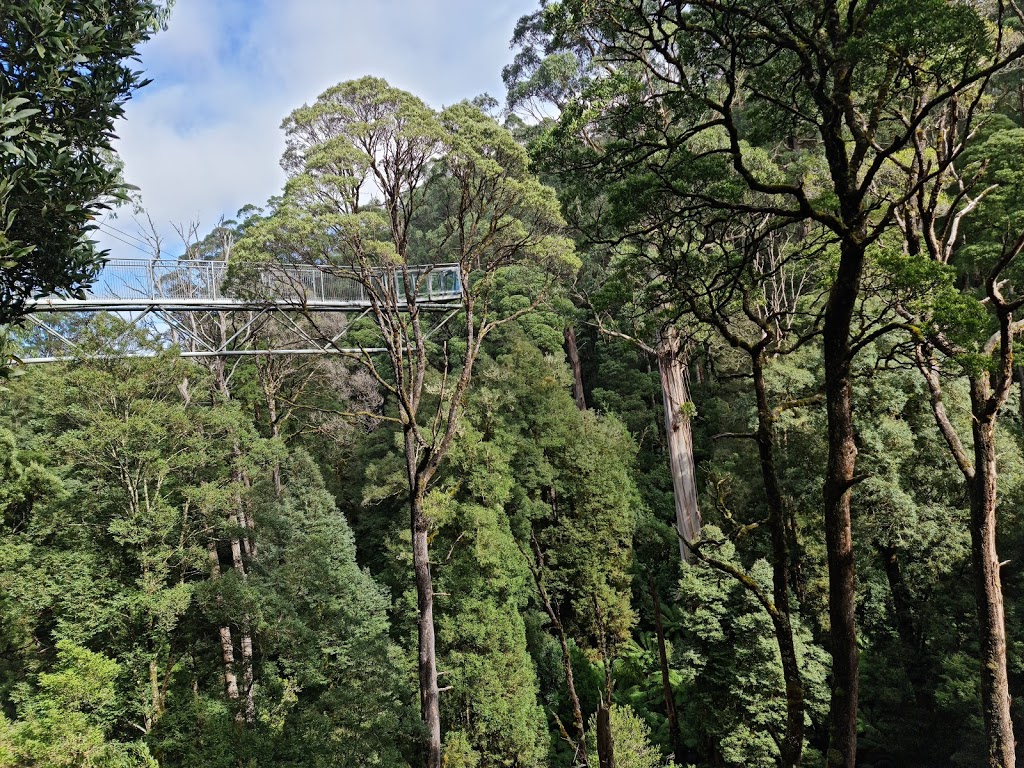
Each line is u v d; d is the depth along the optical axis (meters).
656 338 23.83
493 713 17.70
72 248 6.36
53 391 16.41
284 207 13.60
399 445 22.25
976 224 15.99
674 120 8.75
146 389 17.92
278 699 17.39
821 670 16.16
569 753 19.45
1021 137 15.53
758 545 21.12
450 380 25.03
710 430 30.55
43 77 5.58
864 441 17.66
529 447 24.69
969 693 15.53
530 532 23.55
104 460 16.80
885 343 17.97
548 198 15.58
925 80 7.83
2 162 5.32
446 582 19.27
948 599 18.02
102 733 12.78
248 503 20.36
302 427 31.31
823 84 7.62
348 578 20.06
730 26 7.59
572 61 21.31
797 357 21.03
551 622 23.84
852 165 8.16
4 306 6.42
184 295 20.03
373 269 15.34
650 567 25.45
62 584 15.57
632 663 22.75
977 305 7.40
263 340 27.55
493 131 14.62
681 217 9.27
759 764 15.61
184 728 15.36
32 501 17.59
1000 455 17.33
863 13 7.64
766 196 15.84
